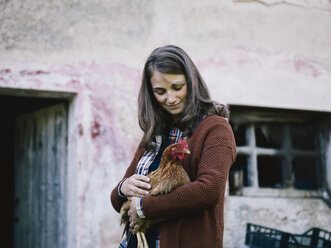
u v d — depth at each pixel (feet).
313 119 12.85
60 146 10.90
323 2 12.59
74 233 9.81
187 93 5.77
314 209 12.04
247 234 10.76
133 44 10.64
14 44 9.57
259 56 11.65
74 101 10.22
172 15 11.05
